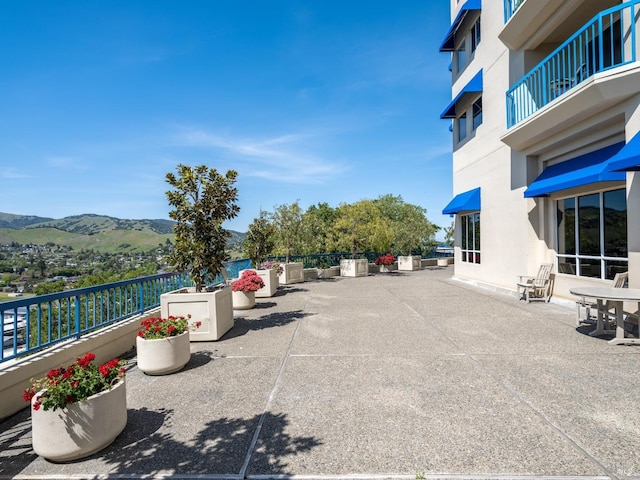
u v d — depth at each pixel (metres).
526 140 10.75
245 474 3.02
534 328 7.75
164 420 4.04
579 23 10.16
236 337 7.59
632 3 6.91
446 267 28.94
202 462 3.22
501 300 11.50
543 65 9.95
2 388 4.25
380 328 8.03
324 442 3.46
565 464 3.02
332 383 4.94
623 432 3.51
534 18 10.23
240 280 11.03
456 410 4.04
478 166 15.16
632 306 7.58
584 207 9.77
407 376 5.11
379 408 4.14
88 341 5.71
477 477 2.89
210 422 3.96
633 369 5.22
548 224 11.22
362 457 3.20
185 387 4.97
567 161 10.28
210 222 7.73
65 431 3.28
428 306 10.68
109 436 3.46
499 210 13.40
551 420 3.77
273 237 18.55
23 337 5.02
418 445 3.36
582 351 6.10
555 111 8.89
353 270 21.03
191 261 7.72
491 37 13.77
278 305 11.58
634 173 7.35
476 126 15.68
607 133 8.66
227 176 8.01
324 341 7.07
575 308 9.83
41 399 3.31
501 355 5.95
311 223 20.31
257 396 4.59
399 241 27.20
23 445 3.69
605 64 10.00
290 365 5.74
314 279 19.83
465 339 6.96
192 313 7.33
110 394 3.51
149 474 3.08
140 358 5.44
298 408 4.21
